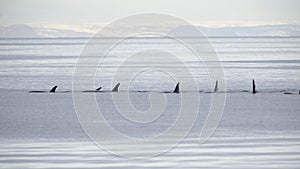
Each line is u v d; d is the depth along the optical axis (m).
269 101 161.50
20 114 134.88
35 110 142.50
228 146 92.31
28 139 99.94
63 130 110.00
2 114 135.00
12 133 106.69
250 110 141.25
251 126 115.12
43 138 100.94
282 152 86.50
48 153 86.50
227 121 122.31
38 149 89.94
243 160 81.12
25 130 110.31
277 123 119.06
